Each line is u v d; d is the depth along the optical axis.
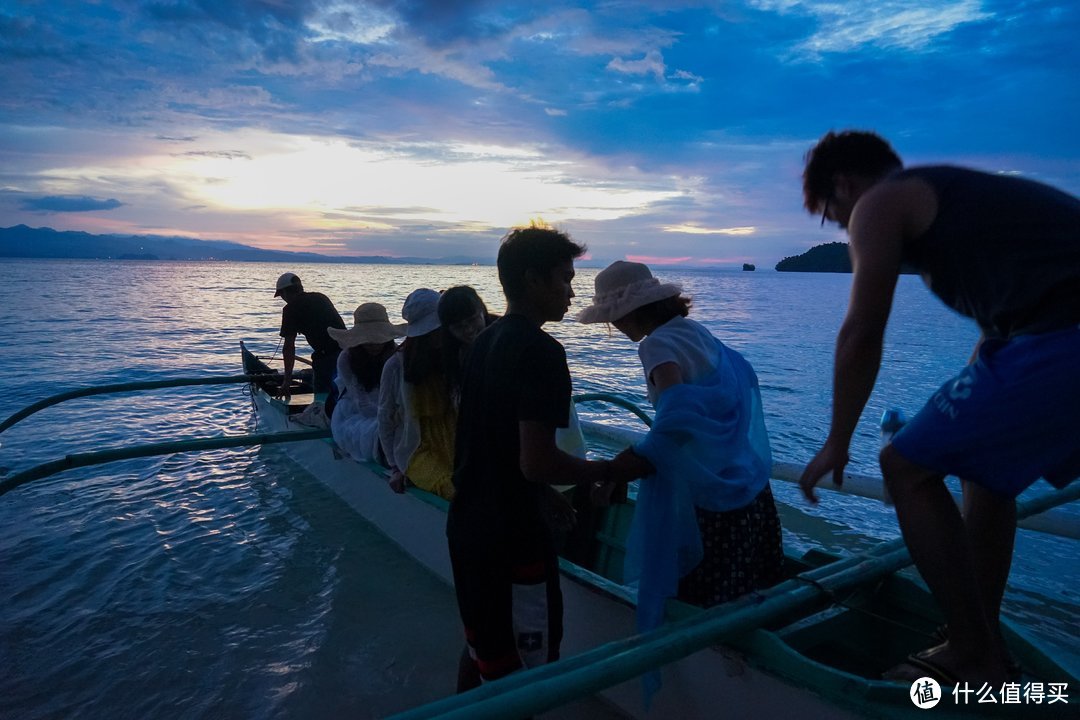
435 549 4.41
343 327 7.21
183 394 10.47
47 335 18.03
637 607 2.49
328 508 5.61
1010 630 2.29
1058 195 1.58
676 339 2.41
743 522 2.49
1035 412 1.54
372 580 4.42
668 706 2.67
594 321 2.54
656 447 2.31
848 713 2.03
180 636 3.79
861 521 5.36
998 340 1.63
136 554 4.82
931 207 1.64
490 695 1.74
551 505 2.74
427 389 4.13
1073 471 1.66
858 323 1.66
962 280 1.65
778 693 2.23
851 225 1.74
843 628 2.61
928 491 1.75
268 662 3.55
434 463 4.26
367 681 3.40
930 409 1.73
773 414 8.58
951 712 1.88
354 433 5.06
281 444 7.20
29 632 3.83
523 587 2.35
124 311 26.56
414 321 3.99
